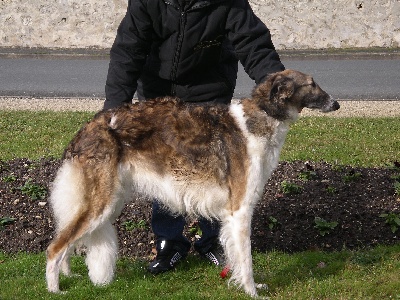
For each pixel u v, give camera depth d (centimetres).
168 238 648
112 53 623
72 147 578
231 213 583
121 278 620
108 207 570
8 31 2323
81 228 570
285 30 2250
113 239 596
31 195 796
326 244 705
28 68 1955
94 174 566
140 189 587
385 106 1383
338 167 877
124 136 571
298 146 1035
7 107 1384
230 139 577
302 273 636
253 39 609
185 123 579
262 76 607
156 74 641
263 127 573
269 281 624
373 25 2236
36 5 2294
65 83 1716
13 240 707
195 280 632
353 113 1310
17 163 918
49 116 1259
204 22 603
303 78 577
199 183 580
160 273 641
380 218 741
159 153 578
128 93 622
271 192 803
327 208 764
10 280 610
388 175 855
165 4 597
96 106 1402
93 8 2289
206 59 623
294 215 751
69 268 621
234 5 604
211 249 663
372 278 617
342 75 1802
